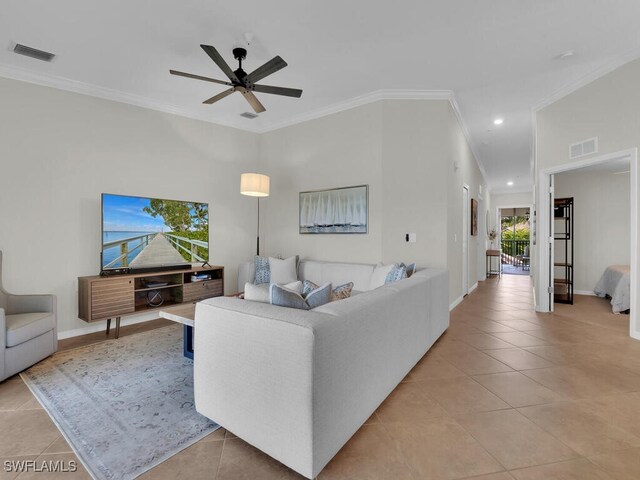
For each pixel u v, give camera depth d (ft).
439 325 10.93
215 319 5.78
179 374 8.54
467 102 14.64
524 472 5.00
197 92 13.25
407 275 10.57
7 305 9.70
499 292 20.63
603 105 11.78
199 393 6.16
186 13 8.51
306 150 16.29
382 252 13.91
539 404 6.96
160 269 13.50
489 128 18.01
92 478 4.90
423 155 13.70
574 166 12.99
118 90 12.95
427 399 7.19
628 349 10.14
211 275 14.76
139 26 9.00
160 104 14.25
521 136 19.27
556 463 5.19
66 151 11.89
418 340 8.83
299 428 4.73
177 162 14.92
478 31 9.43
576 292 19.88
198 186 15.66
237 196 17.17
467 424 6.26
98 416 6.57
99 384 7.96
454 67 11.51
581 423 6.26
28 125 11.14
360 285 12.92
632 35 9.64
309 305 6.17
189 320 8.21
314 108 15.43
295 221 16.78
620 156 11.27
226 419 5.69
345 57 10.84
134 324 13.39
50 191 11.55
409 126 13.76
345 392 5.37
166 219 13.82
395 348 7.32
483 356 9.61
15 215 10.90
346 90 13.51
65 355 9.89
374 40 9.86
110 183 12.92
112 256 12.15
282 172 17.26
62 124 11.81
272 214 17.80
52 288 11.57
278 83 12.78
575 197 19.93
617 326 12.68
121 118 13.23
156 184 14.23
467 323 13.12
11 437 5.90
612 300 15.26
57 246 11.69
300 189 16.56
